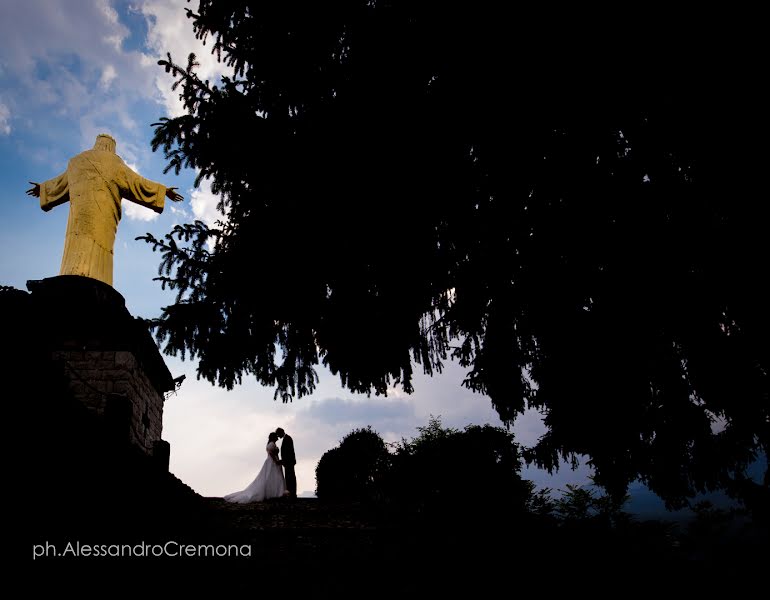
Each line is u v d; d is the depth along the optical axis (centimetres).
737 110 418
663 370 534
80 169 1253
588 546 591
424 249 600
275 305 613
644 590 486
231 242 620
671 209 493
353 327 611
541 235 551
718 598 469
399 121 543
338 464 1225
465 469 778
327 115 556
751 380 477
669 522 628
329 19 563
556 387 562
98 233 1226
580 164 523
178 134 588
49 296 1085
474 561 556
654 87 461
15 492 501
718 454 552
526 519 694
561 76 486
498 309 601
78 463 659
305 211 567
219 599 436
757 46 392
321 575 507
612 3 429
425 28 518
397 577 505
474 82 521
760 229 437
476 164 589
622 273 505
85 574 434
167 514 713
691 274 488
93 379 1045
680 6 406
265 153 561
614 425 534
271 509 936
